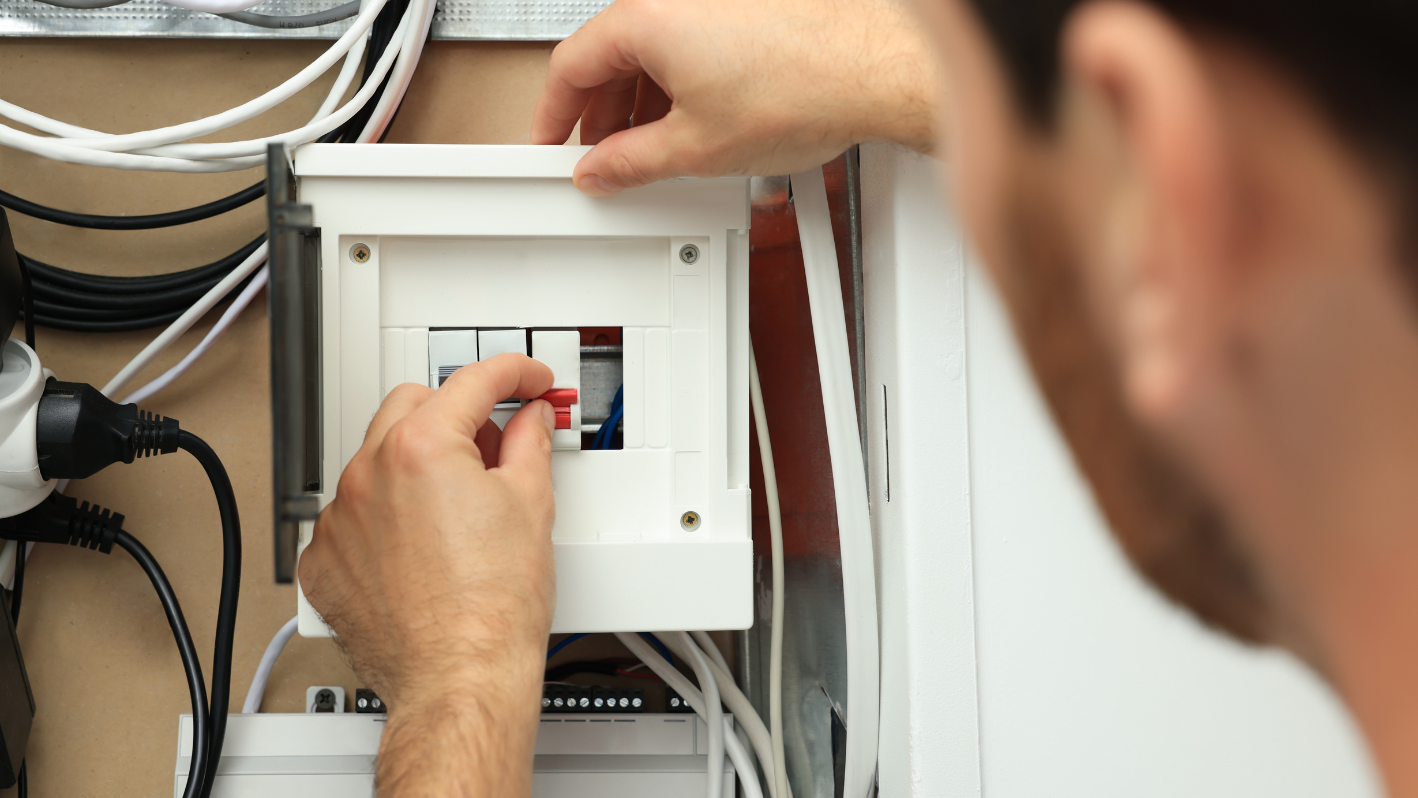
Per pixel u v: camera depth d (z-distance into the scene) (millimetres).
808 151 475
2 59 672
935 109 437
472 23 689
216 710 593
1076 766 462
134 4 665
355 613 438
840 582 575
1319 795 442
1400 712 156
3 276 531
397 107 651
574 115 542
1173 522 170
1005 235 168
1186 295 142
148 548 665
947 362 459
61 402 528
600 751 615
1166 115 135
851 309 593
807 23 454
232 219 691
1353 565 153
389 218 500
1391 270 132
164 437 569
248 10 660
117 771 654
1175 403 149
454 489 418
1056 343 168
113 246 680
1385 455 144
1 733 548
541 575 437
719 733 589
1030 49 154
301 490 379
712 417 524
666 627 508
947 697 458
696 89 457
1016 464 459
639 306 529
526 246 524
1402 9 126
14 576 637
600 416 574
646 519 530
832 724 610
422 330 519
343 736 612
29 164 674
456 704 384
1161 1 135
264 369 685
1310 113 131
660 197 512
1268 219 136
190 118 684
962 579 458
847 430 520
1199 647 451
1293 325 140
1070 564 459
